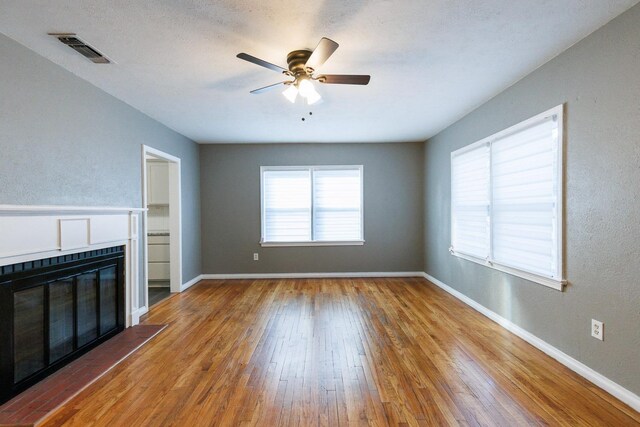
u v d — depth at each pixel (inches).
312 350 107.3
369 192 221.5
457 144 167.6
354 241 220.7
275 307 154.8
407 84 119.3
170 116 155.3
